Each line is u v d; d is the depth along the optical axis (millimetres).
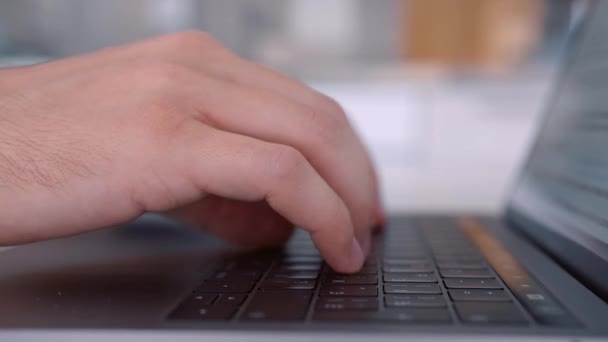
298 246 504
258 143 389
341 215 383
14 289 342
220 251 481
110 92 416
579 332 255
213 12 2188
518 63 2080
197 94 418
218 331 259
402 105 2057
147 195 382
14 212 372
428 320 272
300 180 381
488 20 2096
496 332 255
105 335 262
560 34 2027
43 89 426
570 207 466
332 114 463
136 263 425
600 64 545
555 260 427
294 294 324
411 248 485
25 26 2086
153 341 259
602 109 496
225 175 380
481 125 1986
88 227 385
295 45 2203
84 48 2154
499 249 480
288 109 425
